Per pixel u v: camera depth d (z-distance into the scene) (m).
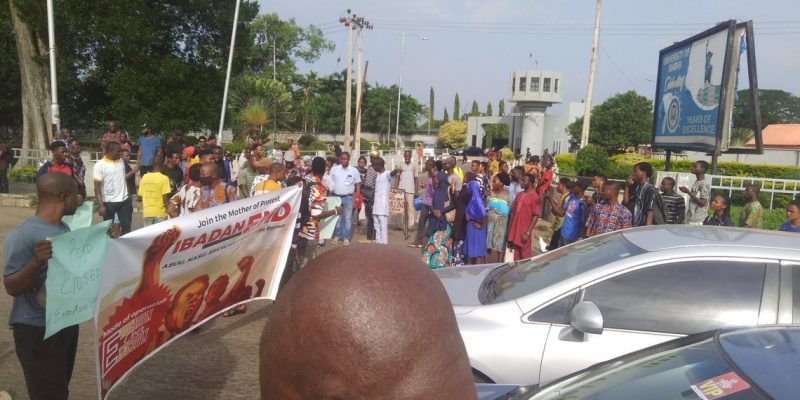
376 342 0.86
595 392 2.44
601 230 6.90
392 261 0.95
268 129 41.81
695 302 3.56
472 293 4.23
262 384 0.94
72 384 4.55
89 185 15.90
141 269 3.40
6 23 22.44
